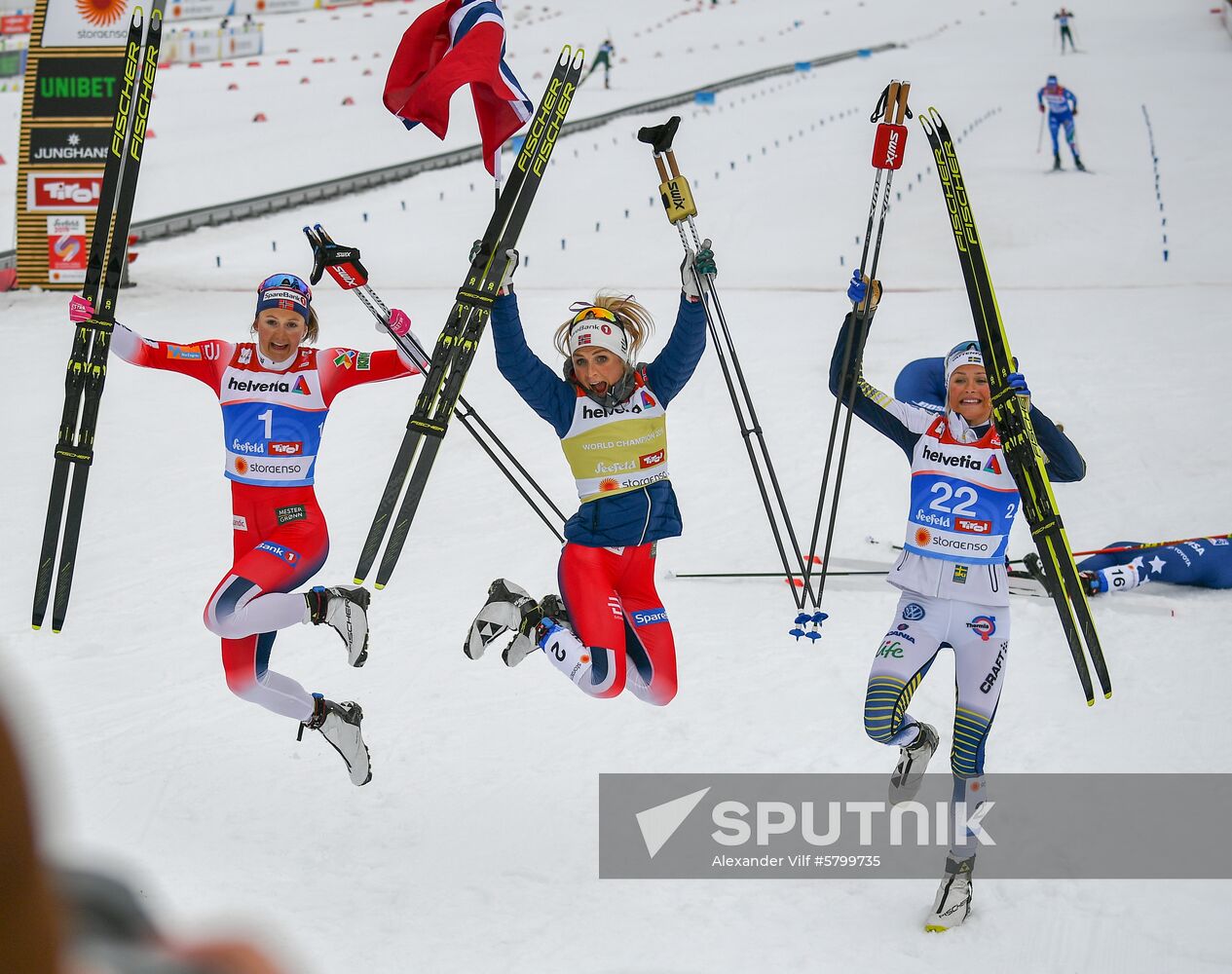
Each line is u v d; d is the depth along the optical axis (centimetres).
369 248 7894
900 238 7844
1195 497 3412
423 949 1675
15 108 14275
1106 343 5238
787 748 2222
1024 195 8812
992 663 1809
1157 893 1750
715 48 18450
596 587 1925
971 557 1833
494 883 1839
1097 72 14000
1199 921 1680
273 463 2055
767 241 7862
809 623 2748
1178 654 2516
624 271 7075
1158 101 12038
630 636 1988
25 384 4997
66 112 6525
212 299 6469
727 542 3297
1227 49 15025
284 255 7700
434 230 8400
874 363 5084
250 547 2088
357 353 2098
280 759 2231
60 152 6544
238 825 1992
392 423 4512
